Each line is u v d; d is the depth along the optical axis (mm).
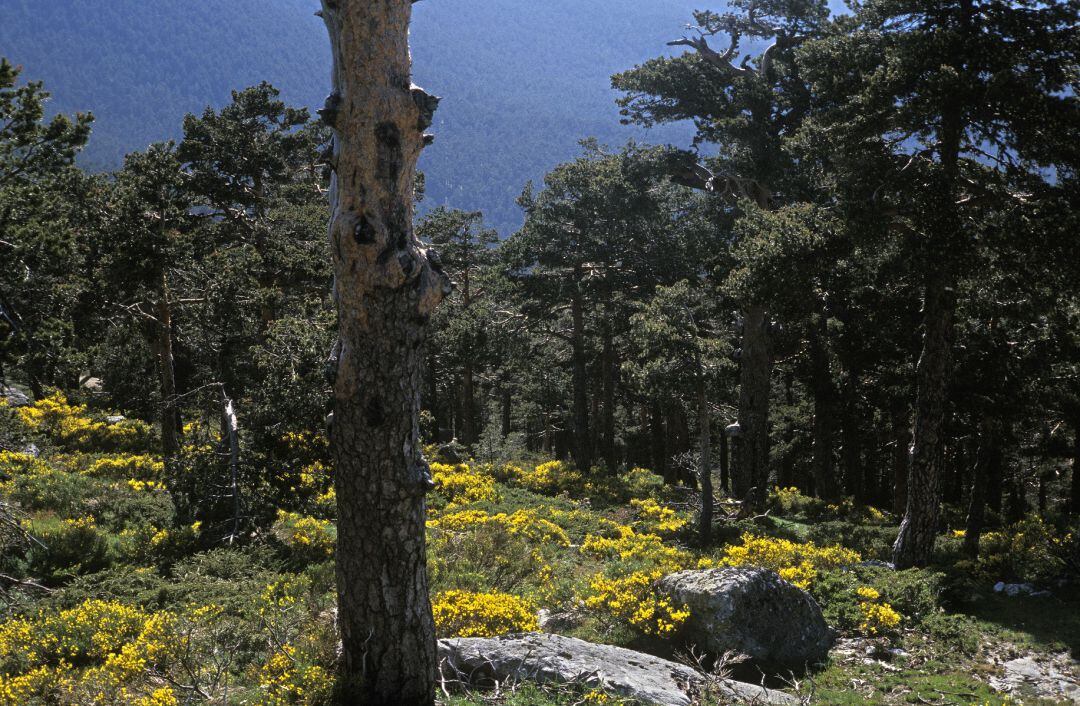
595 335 39625
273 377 17438
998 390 18703
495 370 51500
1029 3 15820
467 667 8797
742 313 28094
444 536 16875
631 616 11984
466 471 28797
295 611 10781
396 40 6824
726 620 11203
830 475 31062
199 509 16859
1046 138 15117
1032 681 10938
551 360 45062
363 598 7535
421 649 7676
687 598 11602
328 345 17719
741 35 30734
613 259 33438
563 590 13711
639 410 48562
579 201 32844
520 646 9211
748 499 25500
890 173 16109
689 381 19906
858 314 26469
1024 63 15500
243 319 19969
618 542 18703
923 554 16688
